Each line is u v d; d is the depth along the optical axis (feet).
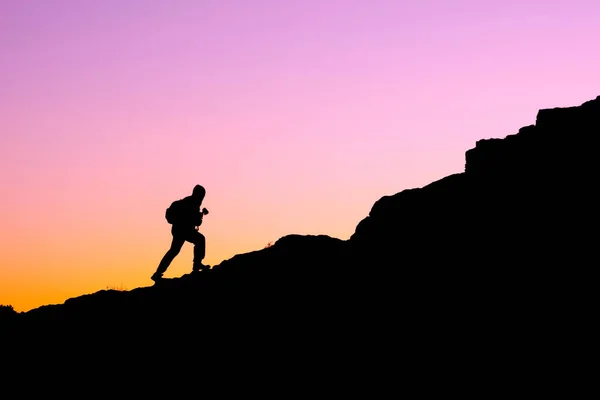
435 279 52.54
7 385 51.98
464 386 41.16
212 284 61.36
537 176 60.08
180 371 50.29
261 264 62.49
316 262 60.80
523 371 40.73
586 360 39.93
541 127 66.54
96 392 49.78
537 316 44.52
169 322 57.11
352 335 49.34
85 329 58.90
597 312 42.91
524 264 49.90
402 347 46.39
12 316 64.54
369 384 43.93
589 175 56.59
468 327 45.98
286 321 53.06
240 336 52.75
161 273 64.44
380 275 55.67
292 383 45.98
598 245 48.49
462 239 56.49
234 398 45.91
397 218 64.85
